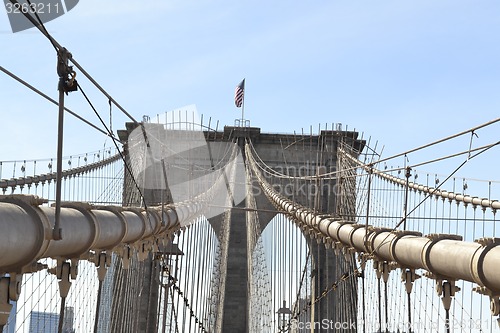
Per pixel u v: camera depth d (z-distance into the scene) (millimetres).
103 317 31703
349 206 32156
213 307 45062
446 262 9109
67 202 10086
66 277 9930
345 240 17891
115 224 11992
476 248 8305
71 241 9039
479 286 8273
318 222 23594
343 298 35938
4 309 7750
